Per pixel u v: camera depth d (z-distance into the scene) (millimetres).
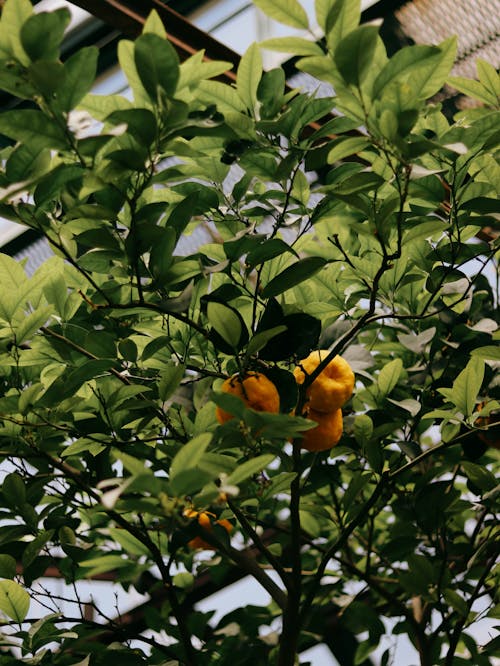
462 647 2562
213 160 1636
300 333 1491
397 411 1932
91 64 1169
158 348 1524
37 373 1860
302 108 1466
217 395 1197
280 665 1622
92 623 1802
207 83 1449
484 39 2551
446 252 1712
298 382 1478
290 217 1637
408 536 2027
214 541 1492
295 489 1543
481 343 1898
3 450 1712
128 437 1783
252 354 1375
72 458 1904
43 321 1532
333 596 2566
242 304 1639
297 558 1611
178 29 2057
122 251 1433
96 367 1495
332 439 1484
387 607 2471
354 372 1668
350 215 1695
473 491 2049
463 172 1554
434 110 1618
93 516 2332
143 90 1292
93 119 1299
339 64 1170
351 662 2934
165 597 3031
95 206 1296
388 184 1624
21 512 1732
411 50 1176
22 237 3174
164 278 1426
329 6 1207
